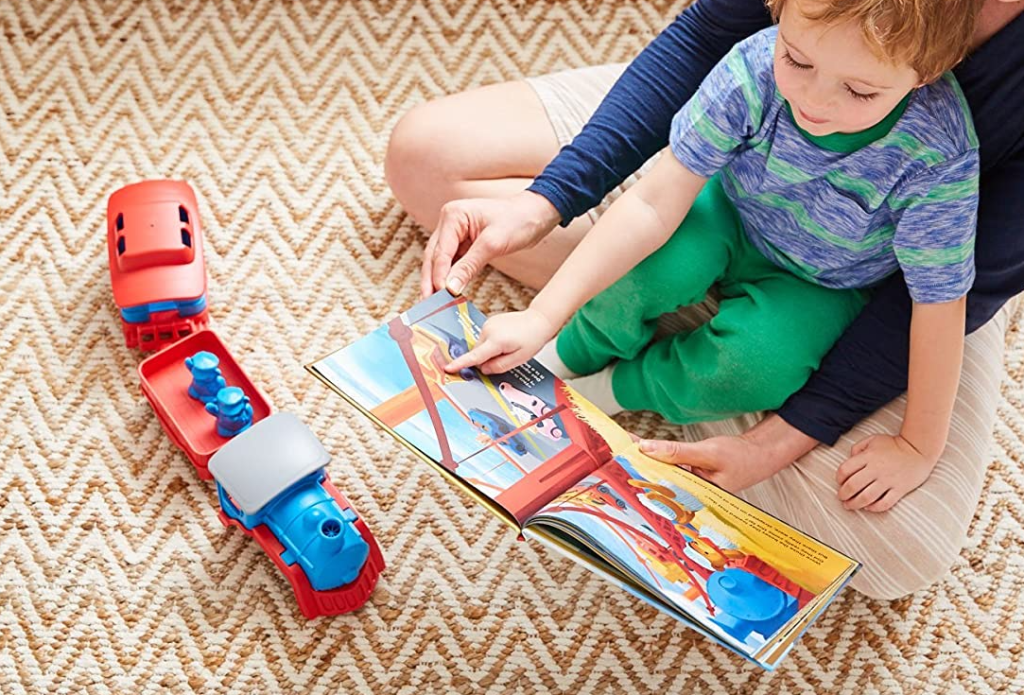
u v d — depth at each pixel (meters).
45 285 1.42
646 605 1.26
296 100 1.58
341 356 1.08
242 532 1.27
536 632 1.24
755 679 1.22
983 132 1.05
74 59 1.59
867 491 1.17
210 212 1.49
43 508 1.28
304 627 1.23
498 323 1.12
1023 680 1.23
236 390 1.25
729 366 1.22
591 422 1.12
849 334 1.19
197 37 1.62
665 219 1.16
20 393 1.35
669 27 1.25
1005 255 1.09
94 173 1.51
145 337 1.37
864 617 1.26
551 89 1.40
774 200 1.15
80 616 1.22
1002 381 1.41
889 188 1.06
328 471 1.32
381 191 1.52
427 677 1.21
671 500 1.08
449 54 1.63
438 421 1.06
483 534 1.29
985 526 1.32
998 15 0.97
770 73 1.06
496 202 1.21
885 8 0.87
